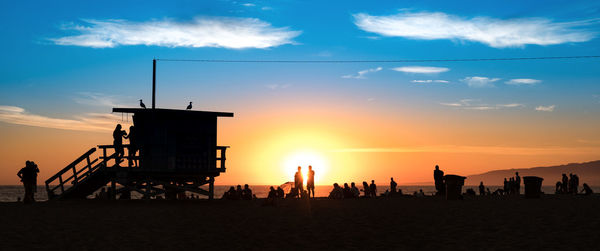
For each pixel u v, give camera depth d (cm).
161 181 2770
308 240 1280
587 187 3722
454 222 1592
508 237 1266
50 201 2617
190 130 2648
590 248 1098
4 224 1509
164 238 1295
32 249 1112
